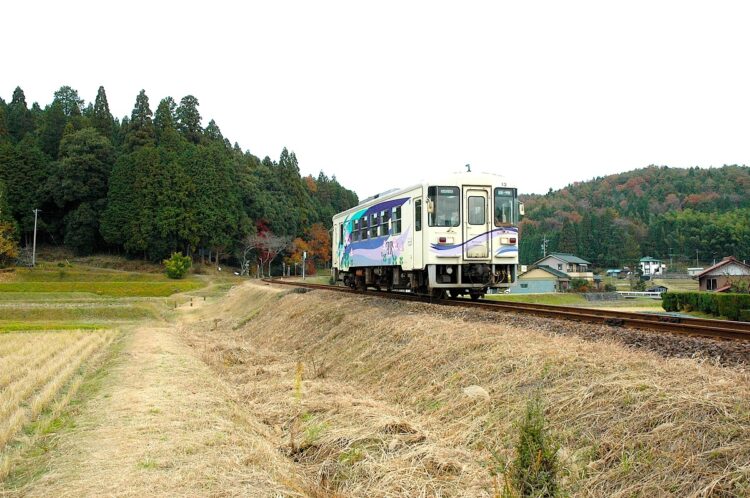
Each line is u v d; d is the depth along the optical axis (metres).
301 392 9.64
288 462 6.40
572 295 46.59
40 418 8.34
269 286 33.53
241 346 17.31
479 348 8.55
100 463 5.92
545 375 6.78
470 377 7.80
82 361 14.61
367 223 18.34
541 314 10.96
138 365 13.14
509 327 9.30
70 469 5.79
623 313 10.55
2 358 14.53
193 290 47.41
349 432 6.83
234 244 65.06
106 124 73.75
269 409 8.97
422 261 13.75
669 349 6.96
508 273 14.17
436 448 6.01
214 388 10.30
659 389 5.38
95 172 63.22
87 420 7.90
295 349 15.41
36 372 12.10
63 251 63.62
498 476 5.16
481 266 13.88
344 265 21.34
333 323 15.36
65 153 65.06
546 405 6.06
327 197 94.81
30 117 80.94
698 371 5.71
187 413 8.01
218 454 6.16
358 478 5.70
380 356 10.75
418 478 5.38
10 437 7.19
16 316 30.95
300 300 21.11
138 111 66.75
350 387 9.84
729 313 26.89
